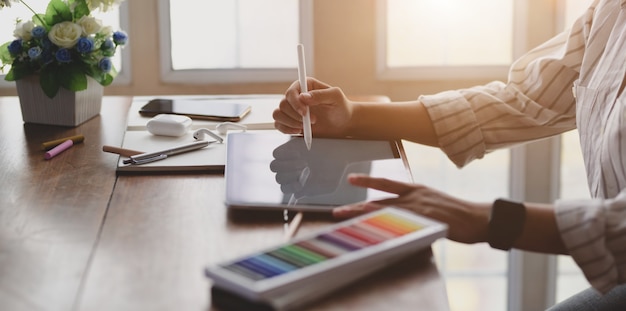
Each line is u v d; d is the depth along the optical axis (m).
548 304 2.50
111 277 0.79
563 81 1.34
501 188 2.46
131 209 0.99
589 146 1.20
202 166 1.15
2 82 2.17
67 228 0.93
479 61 2.31
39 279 0.79
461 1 2.27
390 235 0.81
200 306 0.73
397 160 1.15
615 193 1.09
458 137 1.31
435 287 0.78
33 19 1.41
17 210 0.99
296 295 0.72
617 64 1.16
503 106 1.35
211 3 2.24
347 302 0.74
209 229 0.92
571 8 2.22
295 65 2.28
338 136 1.28
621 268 0.89
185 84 2.23
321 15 2.21
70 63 1.38
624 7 1.19
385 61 2.26
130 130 1.36
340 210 0.93
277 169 1.10
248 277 0.71
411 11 2.27
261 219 0.95
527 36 2.24
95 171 1.15
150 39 2.20
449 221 0.91
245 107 1.48
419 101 1.34
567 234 0.88
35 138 1.34
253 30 2.26
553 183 2.39
